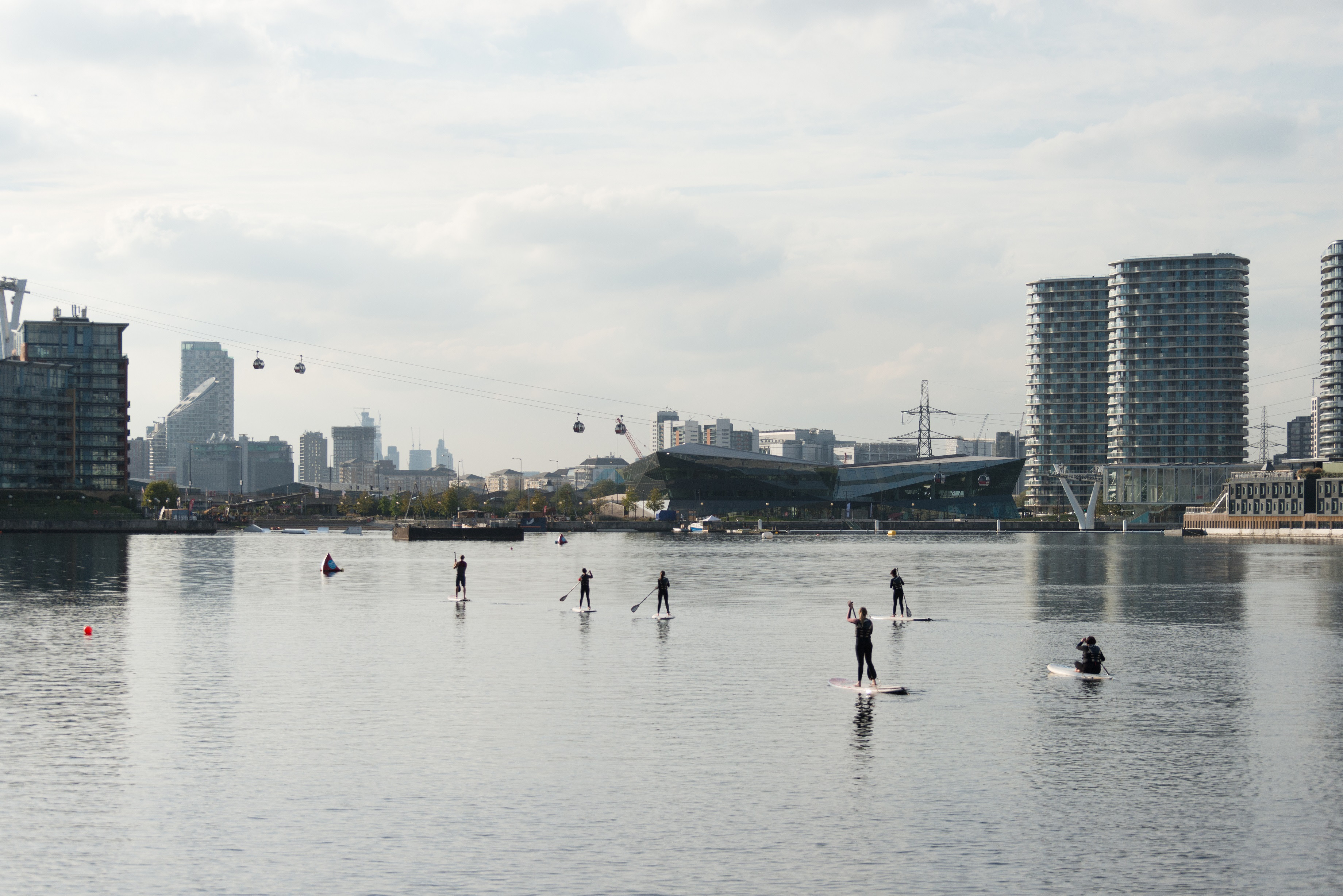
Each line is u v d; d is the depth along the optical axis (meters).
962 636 61.19
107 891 22.56
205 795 28.77
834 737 35.19
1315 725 37.28
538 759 32.34
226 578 107.44
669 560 157.50
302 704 40.00
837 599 86.12
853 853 24.77
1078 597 88.50
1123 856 24.67
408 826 26.47
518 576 114.50
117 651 53.34
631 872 23.58
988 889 22.80
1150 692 43.25
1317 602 84.00
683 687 43.91
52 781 29.92
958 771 31.28
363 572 121.69
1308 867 24.03
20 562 130.62
